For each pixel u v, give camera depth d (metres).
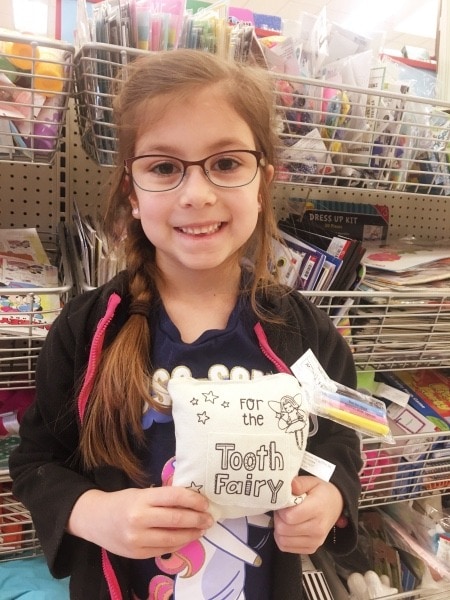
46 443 0.64
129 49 0.61
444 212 1.25
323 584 0.91
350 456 0.64
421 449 0.95
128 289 0.62
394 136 0.77
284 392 0.49
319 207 1.12
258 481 0.46
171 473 0.54
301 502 0.52
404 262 0.89
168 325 0.59
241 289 0.64
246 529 0.56
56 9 0.87
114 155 0.69
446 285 0.87
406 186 0.86
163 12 0.66
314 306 0.71
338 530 0.62
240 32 0.71
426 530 1.01
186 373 0.57
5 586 0.79
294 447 0.48
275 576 0.59
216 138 0.53
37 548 0.85
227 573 0.55
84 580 0.60
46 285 0.74
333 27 0.83
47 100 0.63
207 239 0.55
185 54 0.57
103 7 0.66
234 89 0.55
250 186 0.56
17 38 0.58
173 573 0.55
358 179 0.79
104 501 0.52
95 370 0.57
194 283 0.61
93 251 0.70
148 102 0.54
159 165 0.54
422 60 1.10
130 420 0.56
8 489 0.83
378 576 0.96
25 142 0.65
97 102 0.65
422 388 1.06
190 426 0.47
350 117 0.73
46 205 0.96
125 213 0.65
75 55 0.64
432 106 0.86
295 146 0.74
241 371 0.58
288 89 0.73
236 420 0.47
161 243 0.56
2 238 0.85
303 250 0.83
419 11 3.27
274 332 0.62
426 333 0.88
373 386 0.99
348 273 0.82
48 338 0.64
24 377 0.85
